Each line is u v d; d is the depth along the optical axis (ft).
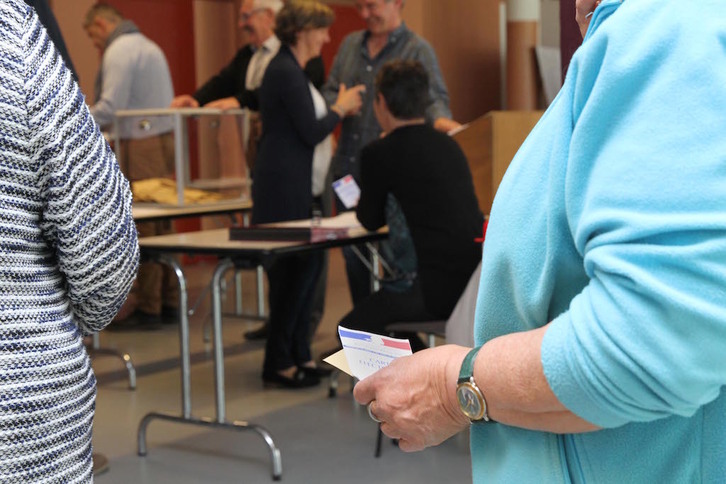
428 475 10.43
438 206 10.78
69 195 3.58
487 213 12.56
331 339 17.19
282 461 10.99
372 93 15.30
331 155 15.03
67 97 3.59
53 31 7.93
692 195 2.15
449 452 11.22
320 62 18.03
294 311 14.12
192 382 14.73
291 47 14.17
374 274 14.48
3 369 3.47
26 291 3.57
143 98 17.17
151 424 12.57
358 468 10.69
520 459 2.78
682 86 2.23
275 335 14.17
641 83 2.32
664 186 2.20
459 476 10.38
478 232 10.87
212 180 14.99
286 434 11.97
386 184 11.02
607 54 2.38
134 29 17.21
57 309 3.72
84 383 3.84
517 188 2.75
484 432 2.96
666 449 2.52
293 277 14.02
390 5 15.02
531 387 2.46
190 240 11.54
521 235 2.71
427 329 10.78
